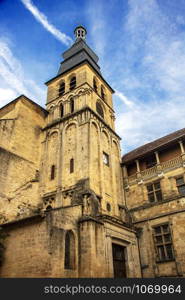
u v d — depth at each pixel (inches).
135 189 1038.4
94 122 1072.8
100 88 1349.7
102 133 1109.1
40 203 959.6
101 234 732.0
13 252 628.4
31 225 638.5
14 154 981.8
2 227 682.8
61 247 613.6
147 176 1022.4
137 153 1190.9
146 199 985.5
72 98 1208.8
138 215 970.1
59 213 655.8
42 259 574.2
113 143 1175.6
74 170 942.4
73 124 1083.3
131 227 908.6
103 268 680.4
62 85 1342.3
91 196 802.2
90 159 932.6
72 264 649.0
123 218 964.6
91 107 1135.0
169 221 877.2
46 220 621.6
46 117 1237.7
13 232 659.4
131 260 836.0
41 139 1149.1
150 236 898.1
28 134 1093.1
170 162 978.7
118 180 1073.5
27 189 961.5
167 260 826.8
